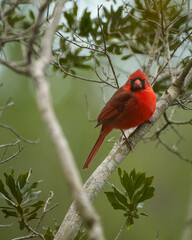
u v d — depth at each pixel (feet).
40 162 47.14
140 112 27.66
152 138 36.24
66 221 22.59
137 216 23.07
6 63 12.34
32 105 50.37
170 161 49.83
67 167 9.23
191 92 30.12
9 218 42.50
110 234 44.60
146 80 28.96
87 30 33.99
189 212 39.68
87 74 54.19
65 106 52.11
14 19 32.53
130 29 35.29
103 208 45.75
